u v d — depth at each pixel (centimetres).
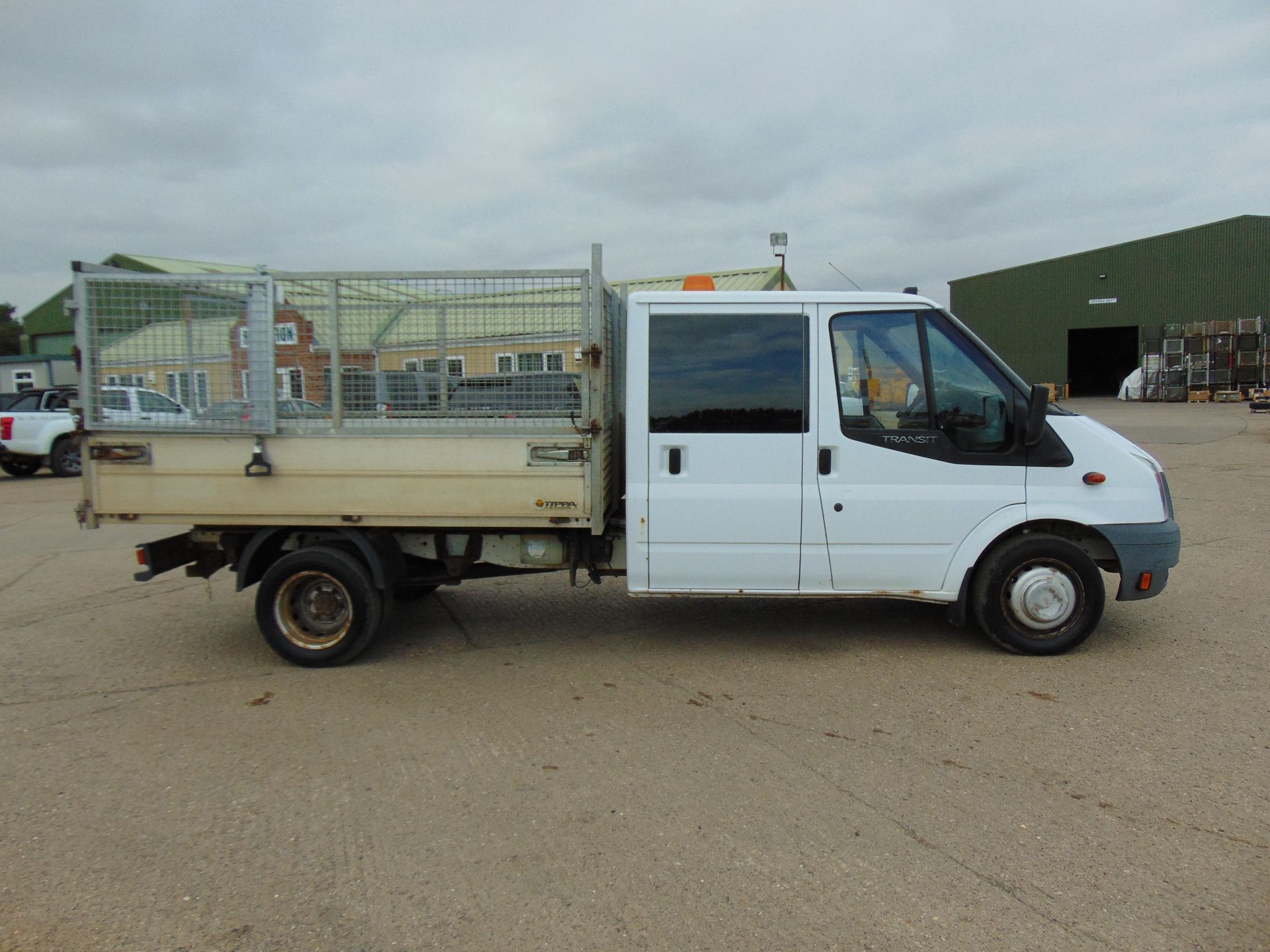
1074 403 3669
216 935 276
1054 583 517
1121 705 451
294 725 447
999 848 318
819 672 510
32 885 306
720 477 514
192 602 720
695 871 306
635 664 534
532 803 358
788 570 519
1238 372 3425
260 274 511
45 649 586
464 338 511
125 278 516
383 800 364
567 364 503
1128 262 4138
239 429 518
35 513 1252
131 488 528
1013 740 410
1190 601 653
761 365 511
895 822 338
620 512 584
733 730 429
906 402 512
